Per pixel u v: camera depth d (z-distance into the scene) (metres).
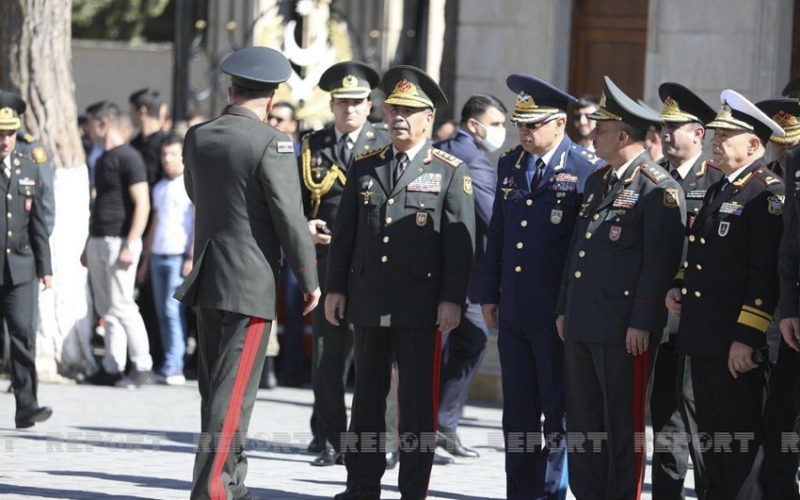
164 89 58.94
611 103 19.22
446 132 33.00
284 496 21.06
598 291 19.05
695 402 19.11
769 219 18.34
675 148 20.30
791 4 32.47
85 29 64.12
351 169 21.22
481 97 25.73
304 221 19.09
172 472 22.73
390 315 20.38
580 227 19.53
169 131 37.19
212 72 51.53
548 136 20.33
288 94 50.81
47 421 27.91
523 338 20.48
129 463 23.45
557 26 34.47
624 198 19.08
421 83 20.80
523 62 34.47
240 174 18.95
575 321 19.19
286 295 34.69
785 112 19.94
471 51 34.88
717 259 18.70
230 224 19.02
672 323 20.50
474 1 34.81
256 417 29.73
